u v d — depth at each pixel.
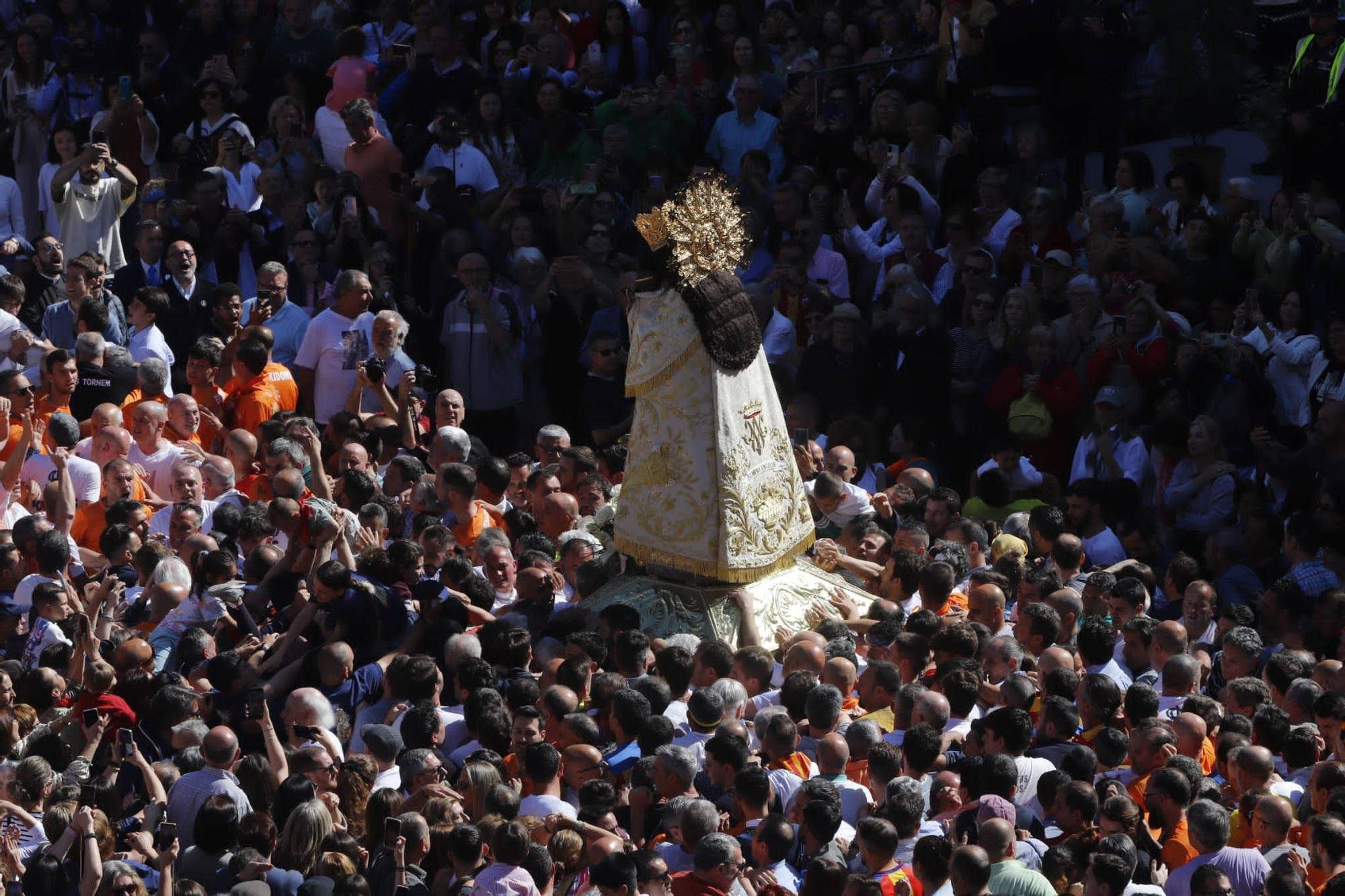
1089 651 47.62
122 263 76.56
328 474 61.44
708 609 52.12
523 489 60.50
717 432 51.66
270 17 90.44
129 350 67.00
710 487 52.03
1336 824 37.97
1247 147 80.94
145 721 44.03
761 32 87.94
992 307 68.75
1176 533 62.53
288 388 64.19
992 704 46.25
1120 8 77.44
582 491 58.47
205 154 81.69
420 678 44.78
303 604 50.22
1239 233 70.31
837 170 79.31
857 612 53.19
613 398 69.19
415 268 76.00
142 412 58.16
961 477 68.44
